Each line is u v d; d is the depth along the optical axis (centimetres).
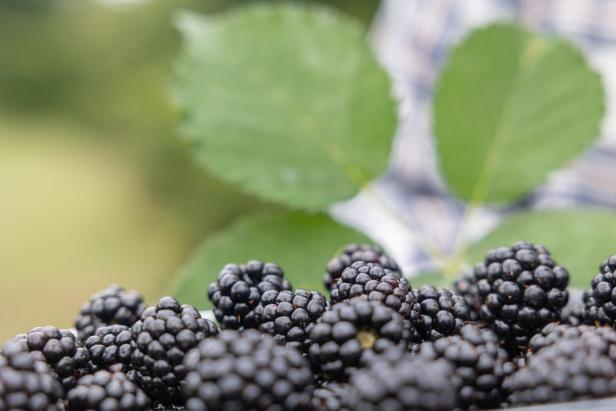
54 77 397
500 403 38
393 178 107
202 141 52
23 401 36
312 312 39
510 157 51
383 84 52
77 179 315
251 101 52
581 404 35
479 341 38
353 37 53
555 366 36
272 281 40
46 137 374
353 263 40
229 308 40
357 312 37
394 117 52
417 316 39
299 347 38
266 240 48
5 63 400
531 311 40
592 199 91
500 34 52
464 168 51
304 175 51
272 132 52
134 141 301
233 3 296
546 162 51
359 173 51
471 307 42
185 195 265
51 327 39
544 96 51
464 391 37
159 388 38
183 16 54
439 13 109
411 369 35
